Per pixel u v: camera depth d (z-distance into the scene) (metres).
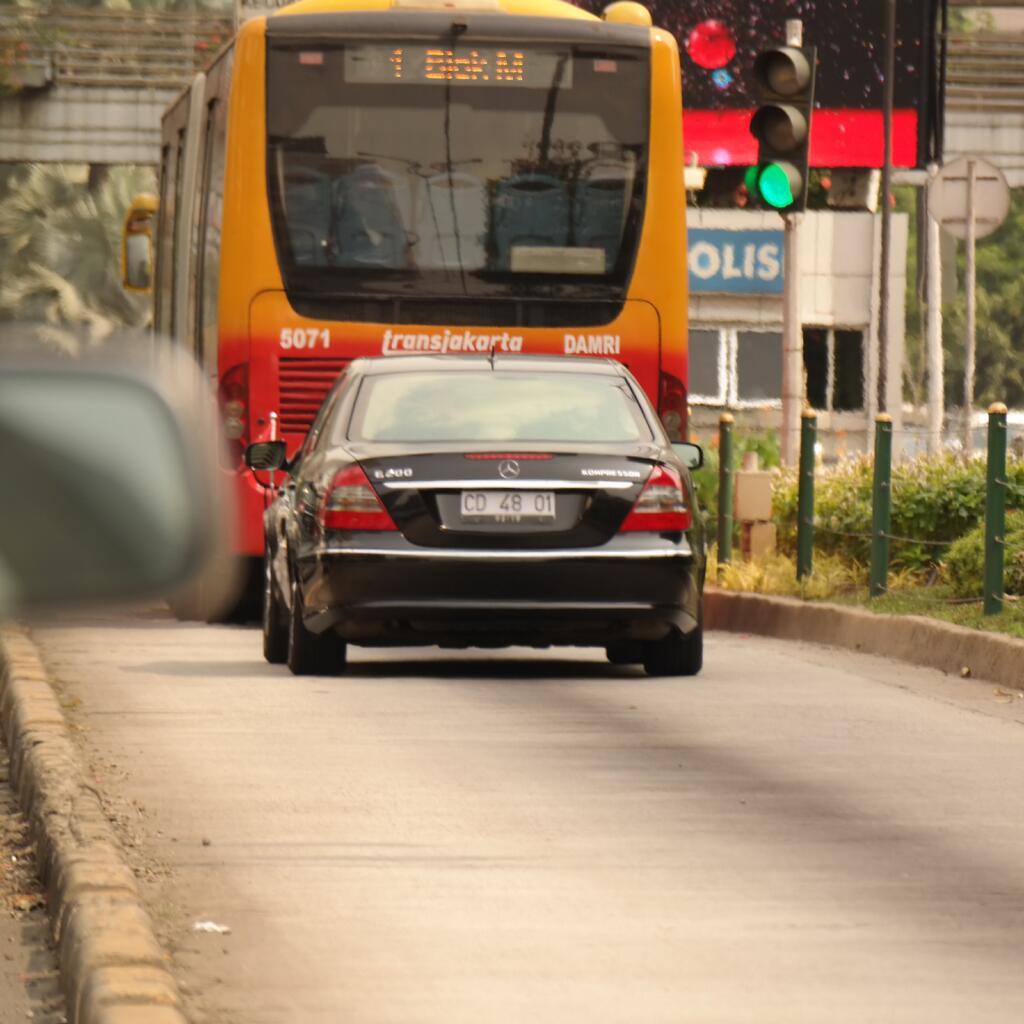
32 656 33.84
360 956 16.42
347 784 25.11
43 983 16.14
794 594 53.56
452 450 37.31
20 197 185.00
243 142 52.72
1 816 23.78
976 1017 14.65
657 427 39.09
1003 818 23.20
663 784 25.42
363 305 53.03
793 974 15.94
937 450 58.28
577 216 53.56
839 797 24.55
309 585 37.66
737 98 135.12
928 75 134.50
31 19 135.00
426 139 53.25
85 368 5.27
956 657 40.56
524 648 46.75
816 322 133.38
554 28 53.56
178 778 25.38
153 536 5.25
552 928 17.52
